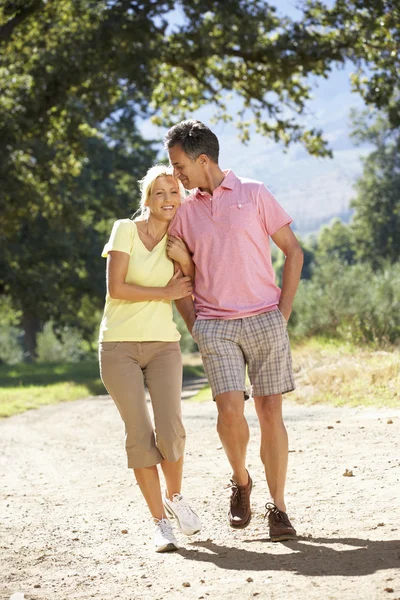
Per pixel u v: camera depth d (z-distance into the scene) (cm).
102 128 4541
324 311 2305
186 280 525
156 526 515
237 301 509
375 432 855
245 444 508
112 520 621
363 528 493
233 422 500
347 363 1360
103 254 534
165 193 521
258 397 517
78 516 646
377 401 1086
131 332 521
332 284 2359
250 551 477
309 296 2394
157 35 2102
